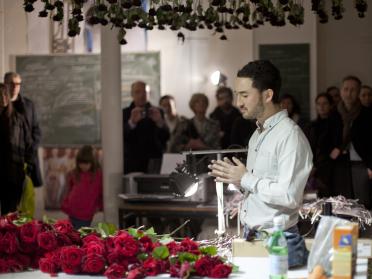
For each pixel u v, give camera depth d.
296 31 9.77
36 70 10.23
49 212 10.27
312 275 3.02
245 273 3.29
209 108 9.95
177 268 3.23
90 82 10.20
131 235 3.50
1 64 10.14
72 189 7.73
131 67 10.12
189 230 6.45
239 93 3.57
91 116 10.23
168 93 10.09
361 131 7.38
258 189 3.46
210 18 5.54
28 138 7.55
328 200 5.08
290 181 3.41
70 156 10.27
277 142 3.50
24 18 10.06
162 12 5.24
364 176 7.39
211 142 8.48
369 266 3.29
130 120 8.73
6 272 3.44
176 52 10.02
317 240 3.16
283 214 3.53
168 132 8.86
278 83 3.57
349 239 2.92
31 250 3.49
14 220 3.82
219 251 3.79
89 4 6.14
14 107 7.51
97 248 3.36
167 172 6.91
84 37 10.16
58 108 10.29
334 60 9.96
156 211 6.42
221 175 3.56
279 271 3.04
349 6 9.86
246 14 5.39
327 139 7.50
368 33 9.86
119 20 5.07
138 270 3.21
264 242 3.51
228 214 5.49
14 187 7.31
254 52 9.85
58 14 4.70
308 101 9.82
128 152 8.70
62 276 3.33
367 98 7.89
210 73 9.96
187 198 6.51
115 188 7.57
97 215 9.57
